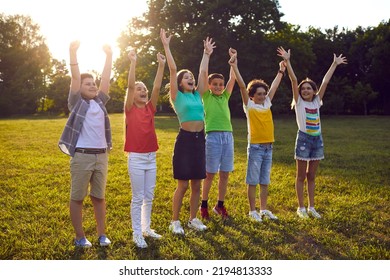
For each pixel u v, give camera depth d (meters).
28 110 46.06
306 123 4.91
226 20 29.02
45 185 6.50
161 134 15.18
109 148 4.00
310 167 5.01
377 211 5.13
